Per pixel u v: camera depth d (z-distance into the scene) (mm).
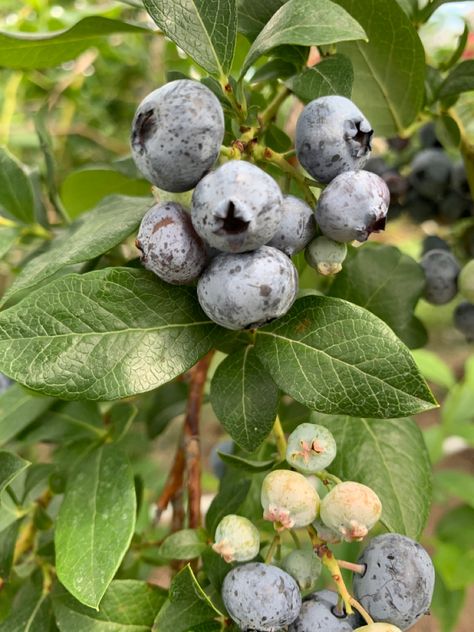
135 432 233
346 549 195
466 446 314
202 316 100
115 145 306
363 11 131
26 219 165
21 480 160
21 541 153
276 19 97
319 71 110
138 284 97
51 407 157
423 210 179
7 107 274
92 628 115
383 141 198
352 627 96
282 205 83
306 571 100
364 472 118
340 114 94
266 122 128
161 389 191
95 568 106
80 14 243
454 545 229
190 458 139
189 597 104
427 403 91
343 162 94
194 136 82
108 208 120
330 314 98
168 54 214
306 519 94
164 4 99
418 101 145
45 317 91
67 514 116
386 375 93
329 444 99
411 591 94
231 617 96
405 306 138
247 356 105
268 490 94
